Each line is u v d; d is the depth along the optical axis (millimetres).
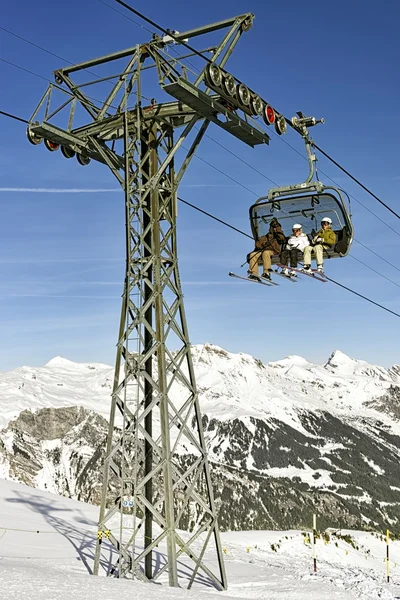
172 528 25984
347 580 35188
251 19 26781
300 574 34875
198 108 26656
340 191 29469
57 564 29281
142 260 28234
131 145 29125
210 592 26453
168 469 26188
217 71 25312
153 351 27297
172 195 29094
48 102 29359
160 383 26641
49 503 53188
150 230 28875
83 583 22641
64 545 35500
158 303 27438
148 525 27562
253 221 31203
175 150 28281
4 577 21625
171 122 29359
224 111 26656
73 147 30453
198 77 25969
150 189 28406
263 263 30312
